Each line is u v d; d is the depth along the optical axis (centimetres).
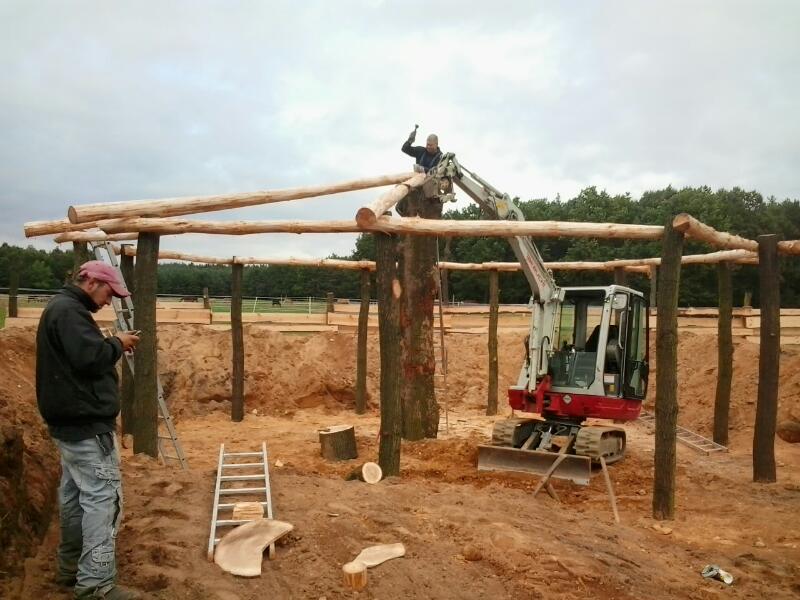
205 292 2080
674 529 735
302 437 1316
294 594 444
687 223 755
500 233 823
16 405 636
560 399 1098
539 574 514
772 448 968
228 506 571
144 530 514
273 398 1659
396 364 841
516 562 531
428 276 1262
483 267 1631
